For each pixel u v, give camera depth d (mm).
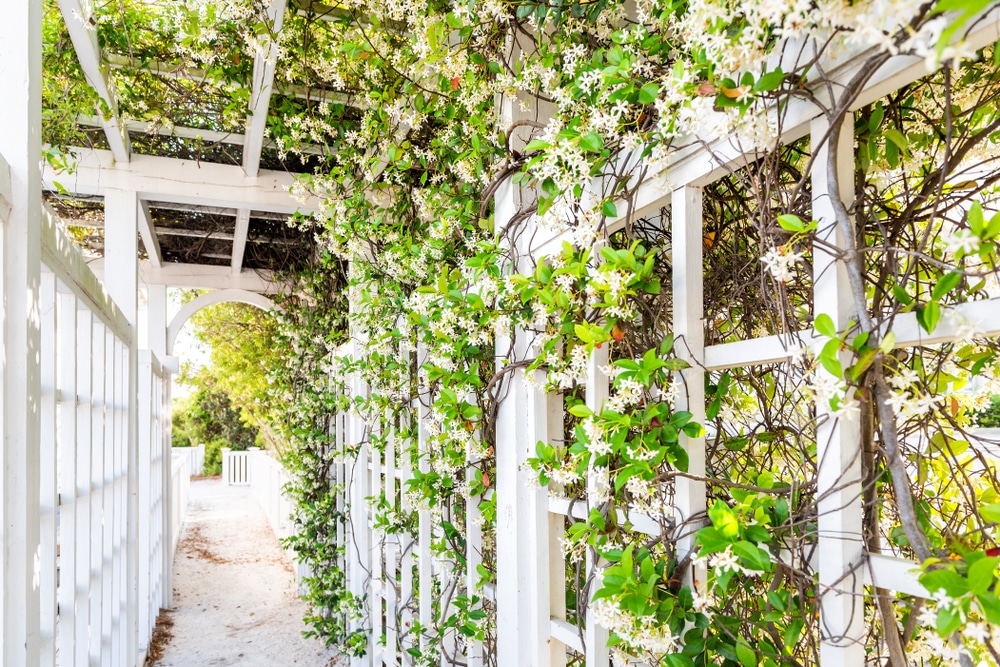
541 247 1669
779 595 974
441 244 2117
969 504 1188
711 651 1064
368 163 2613
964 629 652
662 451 1086
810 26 788
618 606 1053
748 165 985
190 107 3113
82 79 2621
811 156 863
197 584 5914
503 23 1747
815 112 873
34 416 1235
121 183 3400
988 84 1089
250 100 2828
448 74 1854
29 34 1236
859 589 852
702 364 1129
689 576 1106
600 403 1359
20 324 1199
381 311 2762
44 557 1543
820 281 865
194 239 5336
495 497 2010
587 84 1199
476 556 2186
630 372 1120
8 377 1180
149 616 4188
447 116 2078
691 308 1139
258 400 7270
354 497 3939
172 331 5625
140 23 2604
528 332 1726
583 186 1268
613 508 1265
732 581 1210
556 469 1351
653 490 1122
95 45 2355
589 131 1192
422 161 2355
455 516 2416
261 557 7000
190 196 3518
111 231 3373
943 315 745
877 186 1101
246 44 2441
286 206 3691
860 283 784
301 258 5391
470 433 1929
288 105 2867
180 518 8375
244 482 13938
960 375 1319
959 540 786
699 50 901
